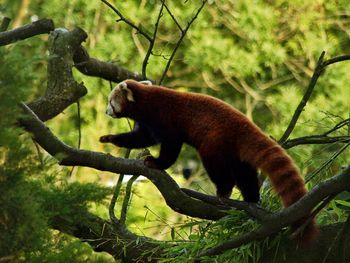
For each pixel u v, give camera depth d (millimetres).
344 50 25188
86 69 12266
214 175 9531
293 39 24922
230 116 9656
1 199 6859
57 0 23219
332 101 22438
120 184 8328
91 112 22734
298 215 8367
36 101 10562
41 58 7043
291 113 22266
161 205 18812
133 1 23984
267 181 9930
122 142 10852
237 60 23703
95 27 23797
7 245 6883
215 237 9242
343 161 10352
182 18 23609
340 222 9383
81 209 7473
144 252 9914
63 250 6969
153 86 10641
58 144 8922
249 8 23969
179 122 10031
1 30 11016
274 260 9211
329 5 24531
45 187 7316
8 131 6734
